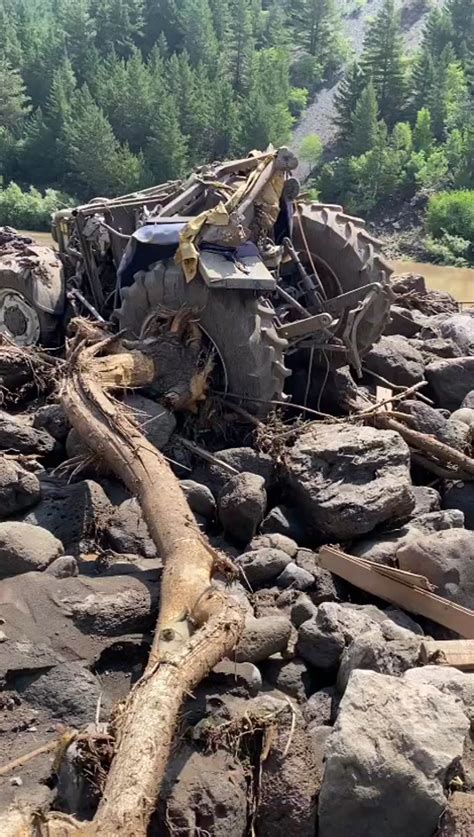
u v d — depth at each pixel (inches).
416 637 195.0
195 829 148.6
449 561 217.5
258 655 189.6
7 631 188.9
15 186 2025.1
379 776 151.5
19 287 347.6
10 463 243.8
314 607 206.5
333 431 265.9
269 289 271.3
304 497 246.1
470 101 2476.6
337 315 315.0
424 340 399.2
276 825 155.0
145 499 217.2
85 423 243.9
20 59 2694.4
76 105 2250.2
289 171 319.6
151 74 2427.4
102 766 149.6
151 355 276.1
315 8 3250.5
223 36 2915.8
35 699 178.7
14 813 135.4
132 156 2145.7
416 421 291.6
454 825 150.3
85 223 341.7
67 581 201.6
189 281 274.7
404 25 3843.5
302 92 2972.4
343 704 159.8
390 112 2603.3
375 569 219.1
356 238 333.7
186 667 158.7
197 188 317.4
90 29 3043.8
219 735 163.5
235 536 243.8
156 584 203.8
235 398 283.1
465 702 169.6
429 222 1989.4
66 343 302.2
